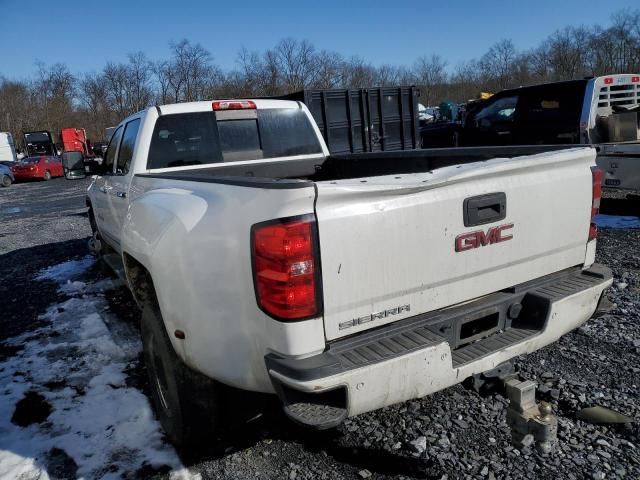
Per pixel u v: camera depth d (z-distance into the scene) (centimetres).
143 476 280
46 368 417
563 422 301
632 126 851
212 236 242
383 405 228
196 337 258
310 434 306
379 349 228
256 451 294
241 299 233
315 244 214
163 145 429
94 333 486
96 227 684
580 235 303
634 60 5456
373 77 6372
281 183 214
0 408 359
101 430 325
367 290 228
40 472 288
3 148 3909
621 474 258
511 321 280
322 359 217
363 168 484
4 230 1220
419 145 1359
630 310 447
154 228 294
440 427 303
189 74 5981
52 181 2903
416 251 238
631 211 841
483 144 1017
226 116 457
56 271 740
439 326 249
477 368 248
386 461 277
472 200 252
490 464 269
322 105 1198
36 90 6806
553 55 5994
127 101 6606
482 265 261
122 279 450
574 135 859
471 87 6431
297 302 213
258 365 235
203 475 278
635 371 350
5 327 523
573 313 282
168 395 292
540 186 278
